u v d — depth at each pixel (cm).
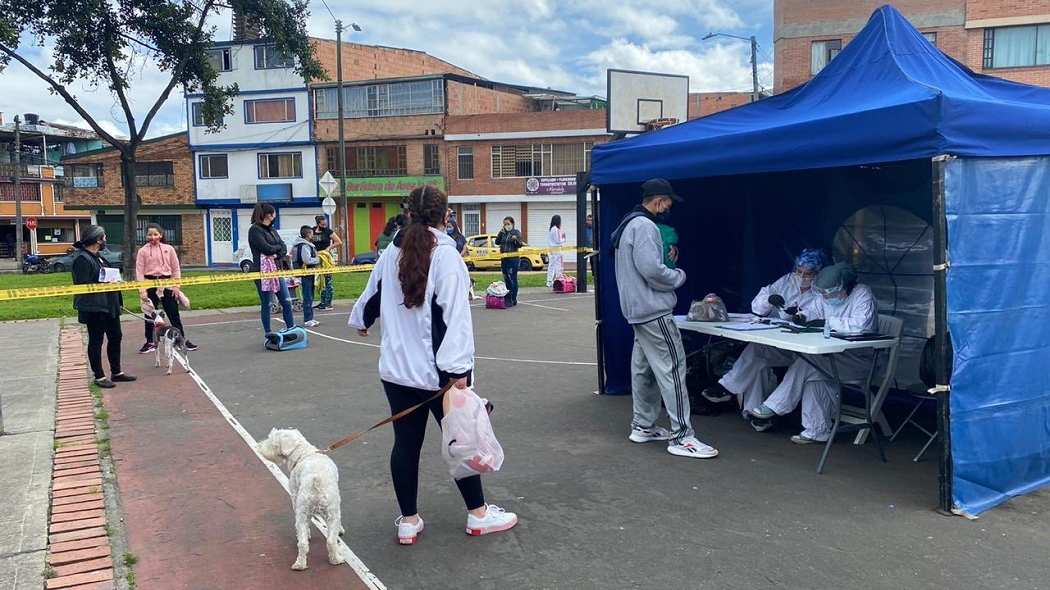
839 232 678
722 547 393
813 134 475
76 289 756
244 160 4247
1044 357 457
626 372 725
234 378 821
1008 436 445
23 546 399
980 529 409
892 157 428
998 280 433
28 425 631
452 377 373
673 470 511
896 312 632
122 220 4531
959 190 412
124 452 561
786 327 568
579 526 422
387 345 384
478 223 3894
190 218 4409
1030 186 443
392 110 3981
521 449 560
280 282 1002
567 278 1806
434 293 372
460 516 439
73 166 4500
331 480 372
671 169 588
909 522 420
